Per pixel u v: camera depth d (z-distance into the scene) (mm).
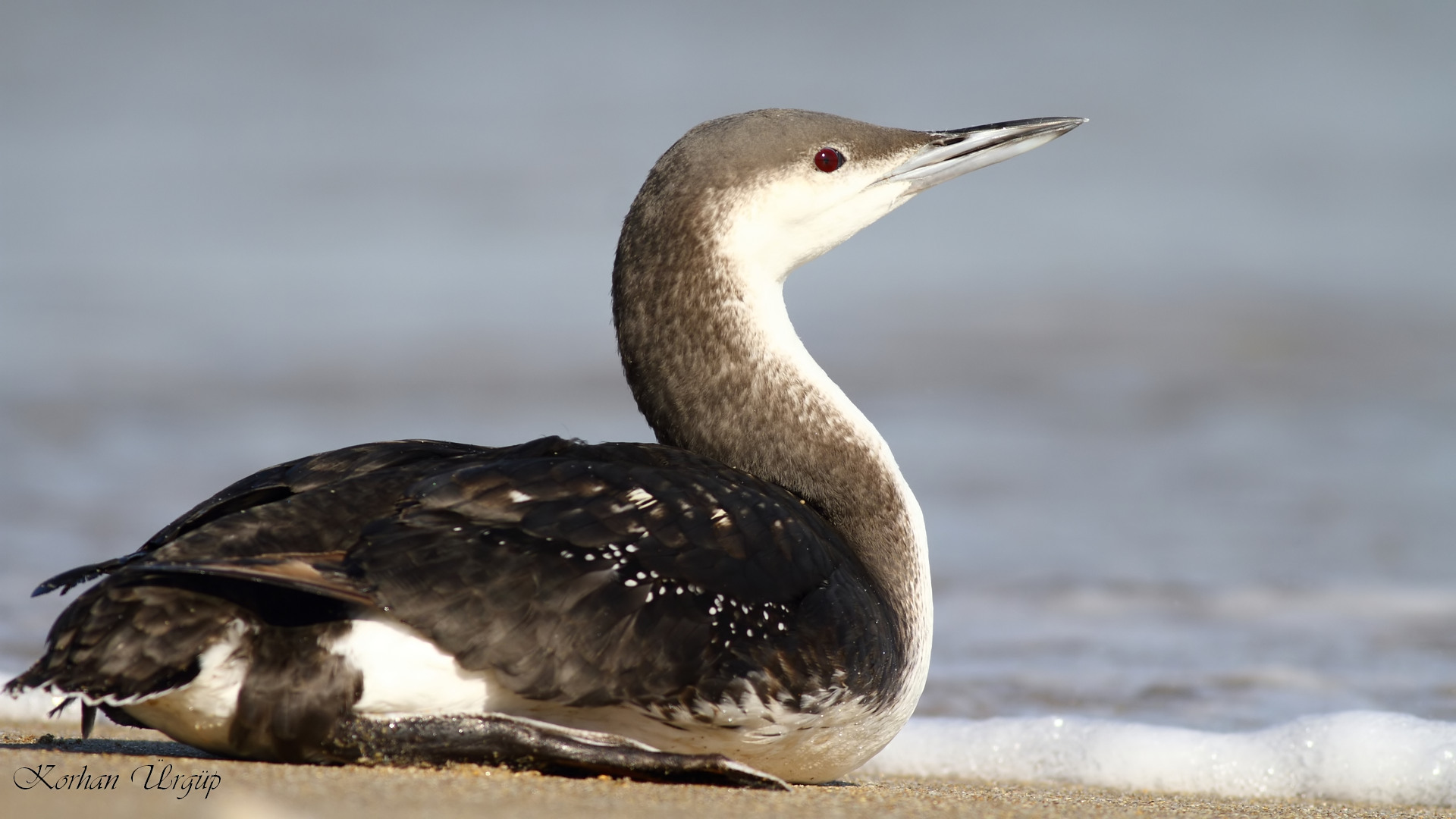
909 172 7426
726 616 5719
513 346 20156
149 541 5891
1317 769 7645
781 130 7141
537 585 5473
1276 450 15891
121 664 5156
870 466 6914
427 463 5938
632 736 5941
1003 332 21078
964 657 9867
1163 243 25719
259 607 5320
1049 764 7926
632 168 29797
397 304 22125
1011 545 12719
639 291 6973
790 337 7074
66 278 23000
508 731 5562
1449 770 7480
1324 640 10172
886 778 7633
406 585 5336
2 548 11766
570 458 6008
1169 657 9836
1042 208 27250
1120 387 18656
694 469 6281
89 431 15891
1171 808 6633
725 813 5379
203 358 19156
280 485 5840
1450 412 17328
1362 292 23219
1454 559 12164
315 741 5438
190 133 31938
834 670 5922
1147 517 13578
